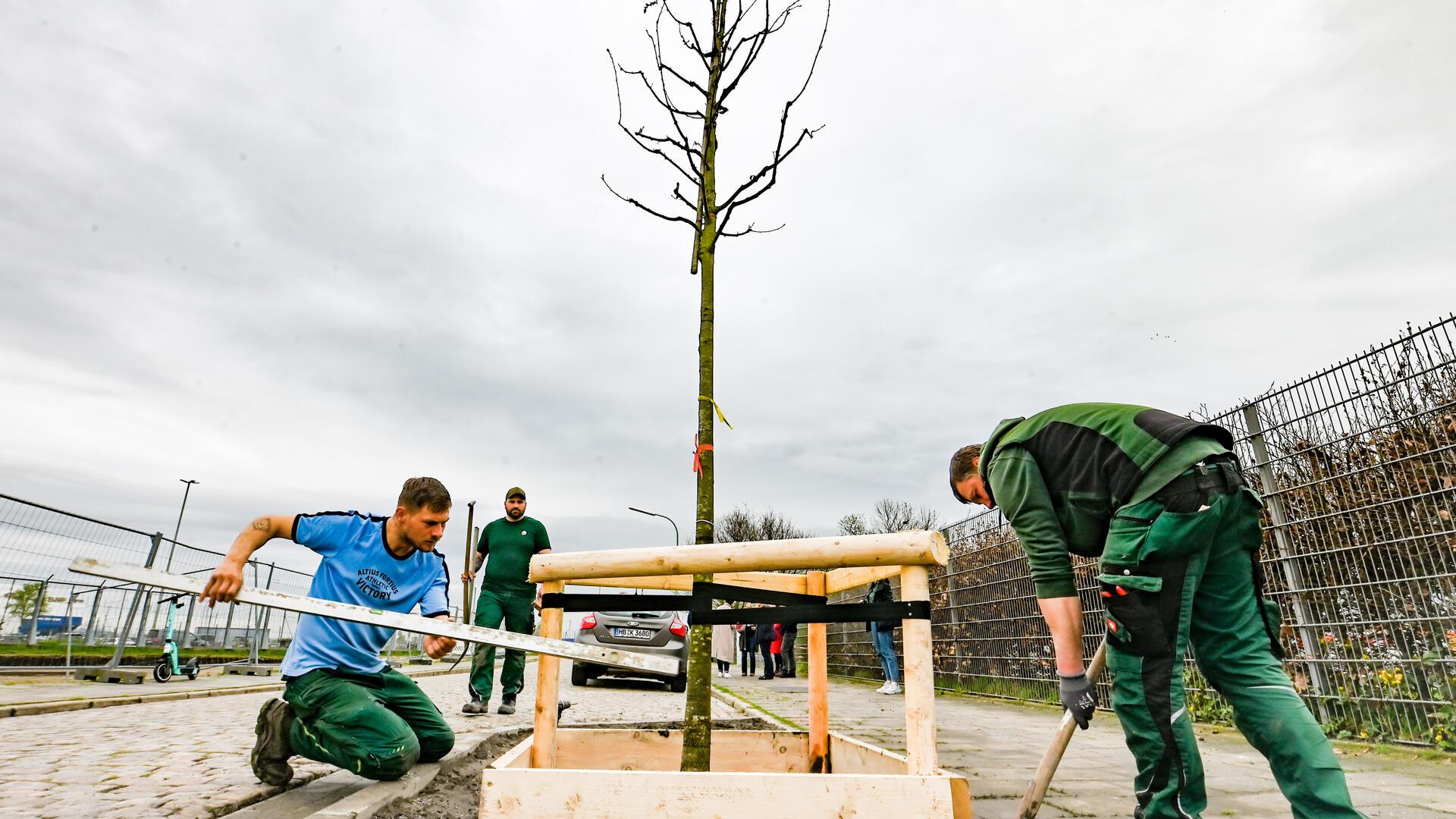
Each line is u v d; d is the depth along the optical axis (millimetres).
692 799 1789
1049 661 8219
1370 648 4988
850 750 2705
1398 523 4801
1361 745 4852
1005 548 9297
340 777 3262
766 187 3178
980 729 6254
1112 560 2258
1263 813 3111
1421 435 4672
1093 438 2385
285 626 15195
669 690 11250
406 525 3162
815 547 1978
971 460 2896
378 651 3279
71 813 2619
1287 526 5516
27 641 8797
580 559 2258
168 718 5812
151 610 11148
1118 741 5473
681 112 3326
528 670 18906
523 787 1827
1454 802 3311
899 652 11172
